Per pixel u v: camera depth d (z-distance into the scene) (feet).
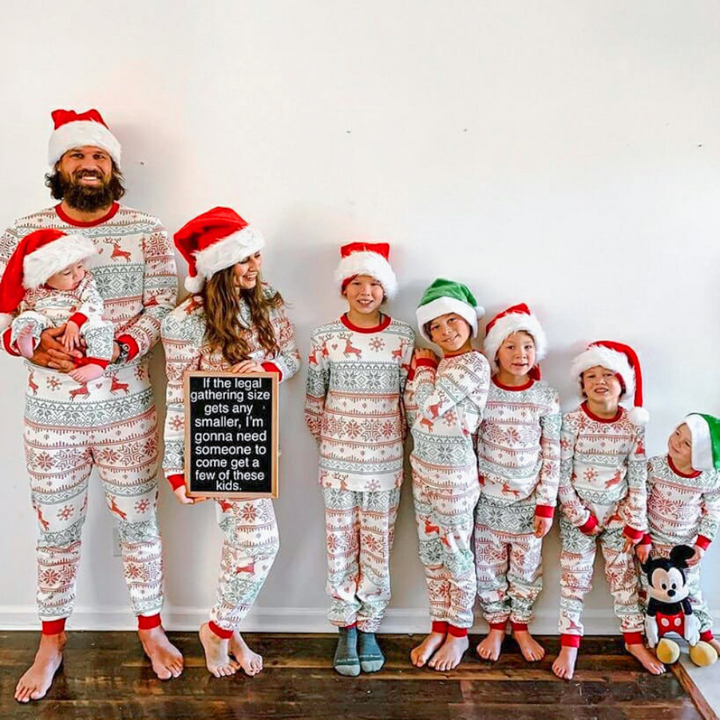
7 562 6.70
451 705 5.85
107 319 5.78
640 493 6.16
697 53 5.99
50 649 6.12
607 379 5.98
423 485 6.10
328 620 6.79
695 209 6.20
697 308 6.34
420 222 6.20
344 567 6.25
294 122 6.05
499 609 6.49
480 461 6.24
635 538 6.20
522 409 6.08
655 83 6.03
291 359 6.01
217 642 6.06
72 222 5.72
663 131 6.09
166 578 6.72
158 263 5.82
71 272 5.25
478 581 6.48
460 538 6.02
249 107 6.02
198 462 5.65
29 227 5.73
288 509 6.64
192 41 5.94
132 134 6.03
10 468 6.50
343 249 6.04
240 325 5.56
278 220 6.18
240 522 5.90
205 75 5.98
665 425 6.53
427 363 6.00
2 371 6.32
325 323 6.33
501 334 5.90
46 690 5.93
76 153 5.50
